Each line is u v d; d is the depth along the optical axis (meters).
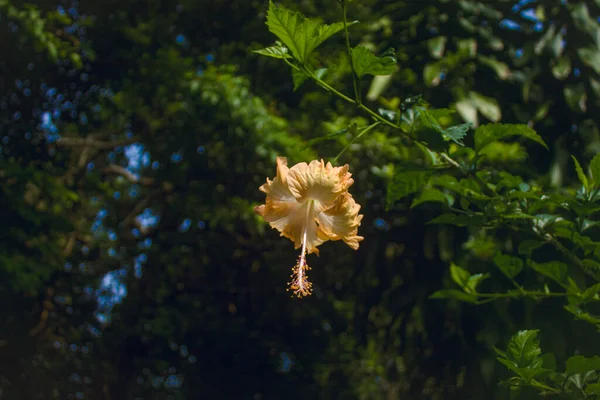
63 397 7.45
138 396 7.72
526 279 4.43
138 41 6.63
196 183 6.76
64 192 6.22
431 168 2.46
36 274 6.20
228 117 6.09
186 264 7.48
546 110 4.95
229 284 7.39
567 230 2.41
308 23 2.07
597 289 2.25
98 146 7.29
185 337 7.48
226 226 6.78
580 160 4.96
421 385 5.66
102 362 7.50
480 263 4.66
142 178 7.97
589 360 1.98
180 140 6.62
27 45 6.09
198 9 6.73
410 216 5.38
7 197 5.91
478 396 4.99
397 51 5.47
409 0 5.56
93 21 6.78
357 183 5.66
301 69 2.16
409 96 2.31
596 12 5.38
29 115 6.77
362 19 5.84
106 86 6.95
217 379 7.66
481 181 2.48
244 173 6.53
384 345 6.43
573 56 5.18
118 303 7.64
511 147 4.66
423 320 5.21
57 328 7.36
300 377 7.89
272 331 7.58
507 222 2.49
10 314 6.74
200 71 6.73
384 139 5.35
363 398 8.93
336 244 6.21
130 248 7.45
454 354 5.21
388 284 5.77
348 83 5.68
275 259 7.07
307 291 1.87
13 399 6.99
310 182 1.89
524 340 2.03
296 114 6.64
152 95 6.72
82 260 7.45
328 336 7.74
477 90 5.23
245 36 6.61
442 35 5.39
